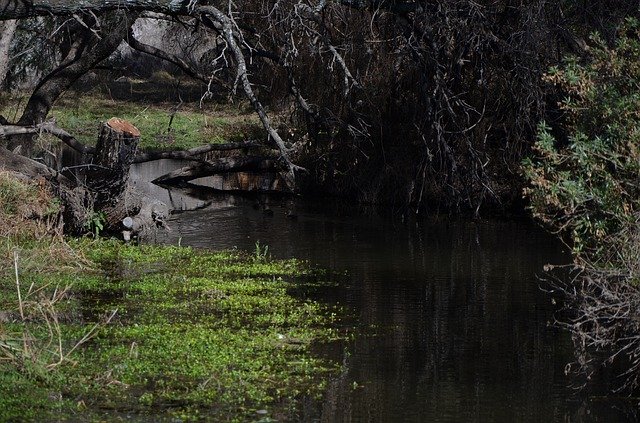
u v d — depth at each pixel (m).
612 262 10.95
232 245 17.86
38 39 28.03
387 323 12.73
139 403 9.60
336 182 23.31
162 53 22.94
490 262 16.52
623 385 10.55
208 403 9.65
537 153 20.11
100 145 17.83
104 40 22.55
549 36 18.70
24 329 11.04
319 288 14.55
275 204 22.62
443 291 14.47
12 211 16.03
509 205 21.23
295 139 25.16
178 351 11.14
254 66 25.16
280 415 9.42
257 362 10.89
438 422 9.40
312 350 11.50
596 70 12.46
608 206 10.89
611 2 18.78
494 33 19.39
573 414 9.67
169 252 16.94
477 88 20.72
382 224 20.31
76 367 10.48
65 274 14.78
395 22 20.00
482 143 20.73
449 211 21.42
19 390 9.84
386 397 10.04
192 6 18.34
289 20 19.48
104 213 18.16
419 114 20.86
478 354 11.54
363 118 22.30
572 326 10.70
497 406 9.88
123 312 12.80
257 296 13.85
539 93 18.70
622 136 11.27
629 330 11.21
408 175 21.91
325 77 22.69
